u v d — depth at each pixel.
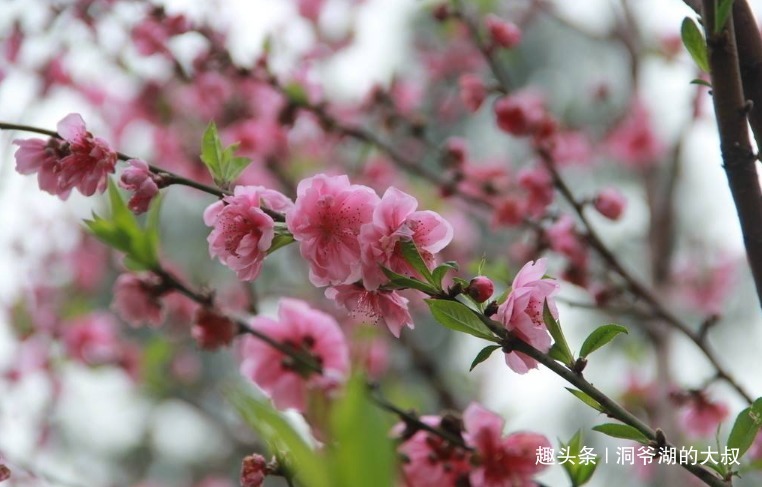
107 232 4.40
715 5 3.07
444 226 2.99
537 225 6.45
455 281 2.89
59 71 8.25
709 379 5.34
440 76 9.87
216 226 3.12
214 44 7.20
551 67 12.31
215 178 3.45
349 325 7.73
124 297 4.58
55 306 9.16
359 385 1.95
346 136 7.52
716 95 3.14
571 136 9.02
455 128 10.88
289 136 8.10
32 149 3.37
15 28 7.86
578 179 9.91
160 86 8.63
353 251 2.96
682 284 9.41
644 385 7.58
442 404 7.19
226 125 8.21
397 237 2.88
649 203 7.76
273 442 3.31
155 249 4.45
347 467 1.91
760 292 3.18
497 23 6.57
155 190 3.23
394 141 8.53
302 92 7.17
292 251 9.28
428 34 10.50
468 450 3.79
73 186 3.31
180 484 10.03
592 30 9.02
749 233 3.17
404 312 3.04
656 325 6.82
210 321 4.29
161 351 7.74
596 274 6.25
